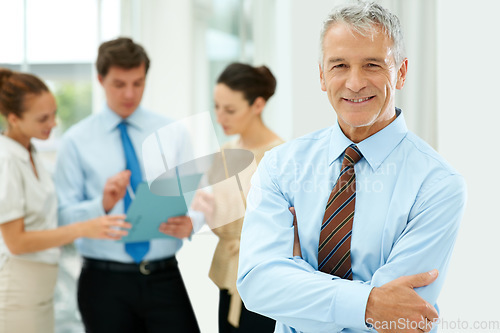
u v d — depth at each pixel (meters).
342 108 0.99
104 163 2.05
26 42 2.43
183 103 2.95
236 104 1.87
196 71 3.02
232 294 1.64
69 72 2.53
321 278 0.97
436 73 2.23
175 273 1.96
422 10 2.22
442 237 0.98
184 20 2.92
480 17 2.09
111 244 1.89
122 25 2.75
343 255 1.02
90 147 2.06
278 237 1.04
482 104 2.10
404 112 2.26
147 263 1.90
